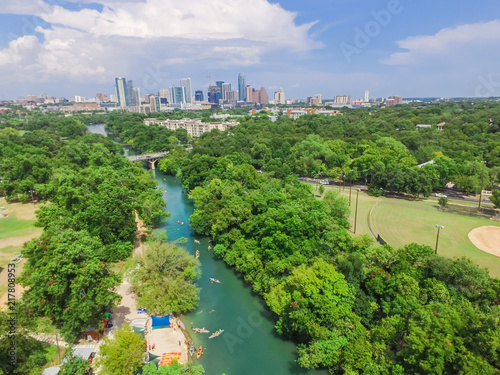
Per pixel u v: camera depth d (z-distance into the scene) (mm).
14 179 148375
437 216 114062
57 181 131125
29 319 54688
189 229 119625
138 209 108188
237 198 109750
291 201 99812
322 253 76750
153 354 59375
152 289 71688
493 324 46312
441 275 64875
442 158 153125
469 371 42031
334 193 119562
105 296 59969
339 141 197375
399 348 52219
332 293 62531
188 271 77438
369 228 104375
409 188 136625
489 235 96438
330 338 57906
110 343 52062
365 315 64000
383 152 165750
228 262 90625
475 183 138750
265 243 79062
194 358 60844
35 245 66000
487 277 62750
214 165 168750
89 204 93562
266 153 194250
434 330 47750
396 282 64438
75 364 51406
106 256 73312
